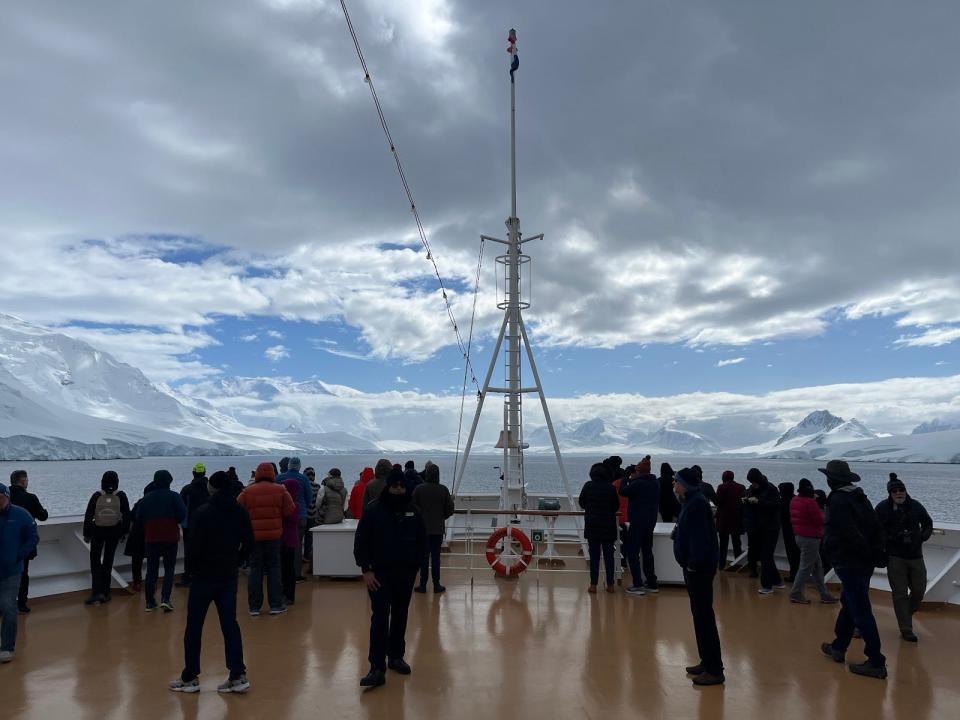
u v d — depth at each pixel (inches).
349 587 374.0
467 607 321.7
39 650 251.3
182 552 404.8
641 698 201.2
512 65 500.7
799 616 309.0
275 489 314.2
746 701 199.3
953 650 256.2
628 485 353.4
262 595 311.6
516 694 204.1
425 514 354.0
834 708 194.2
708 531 218.5
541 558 434.9
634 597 344.2
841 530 231.8
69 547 358.3
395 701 197.9
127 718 184.4
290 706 193.9
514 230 487.8
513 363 484.4
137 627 285.7
